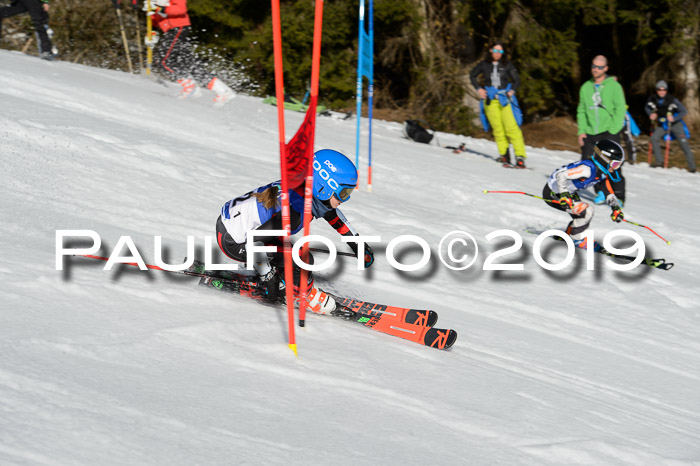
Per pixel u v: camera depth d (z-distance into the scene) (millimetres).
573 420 5629
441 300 9250
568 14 35531
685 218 17609
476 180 18609
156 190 11539
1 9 24625
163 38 24016
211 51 34812
